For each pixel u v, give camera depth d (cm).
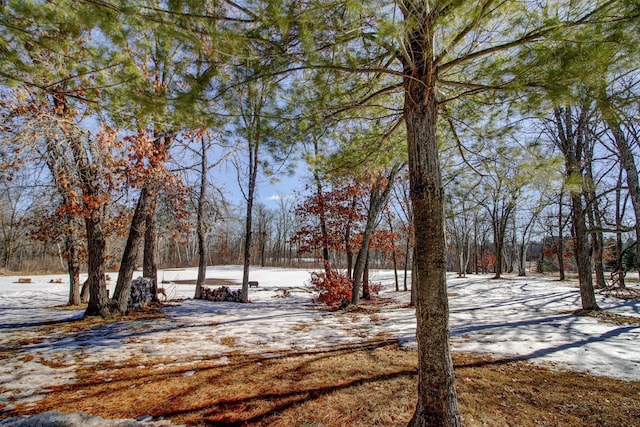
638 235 859
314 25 230
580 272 924
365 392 385
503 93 327
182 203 1038
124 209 941
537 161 385
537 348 559
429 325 261
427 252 265
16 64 287
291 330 734
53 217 934
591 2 240
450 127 414
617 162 1013
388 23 202
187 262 4206
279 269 3788
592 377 426
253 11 237
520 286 1700
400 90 351
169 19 234
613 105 274
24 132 530
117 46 277
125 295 891
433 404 255
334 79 315
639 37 228
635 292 1219
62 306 1055
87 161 757
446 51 254
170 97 291
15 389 394
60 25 256
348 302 1112
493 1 218
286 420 323
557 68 256
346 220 1257
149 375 442
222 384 410
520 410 337
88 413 334
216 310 1034
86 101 324
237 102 316
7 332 685
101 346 586
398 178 1174
